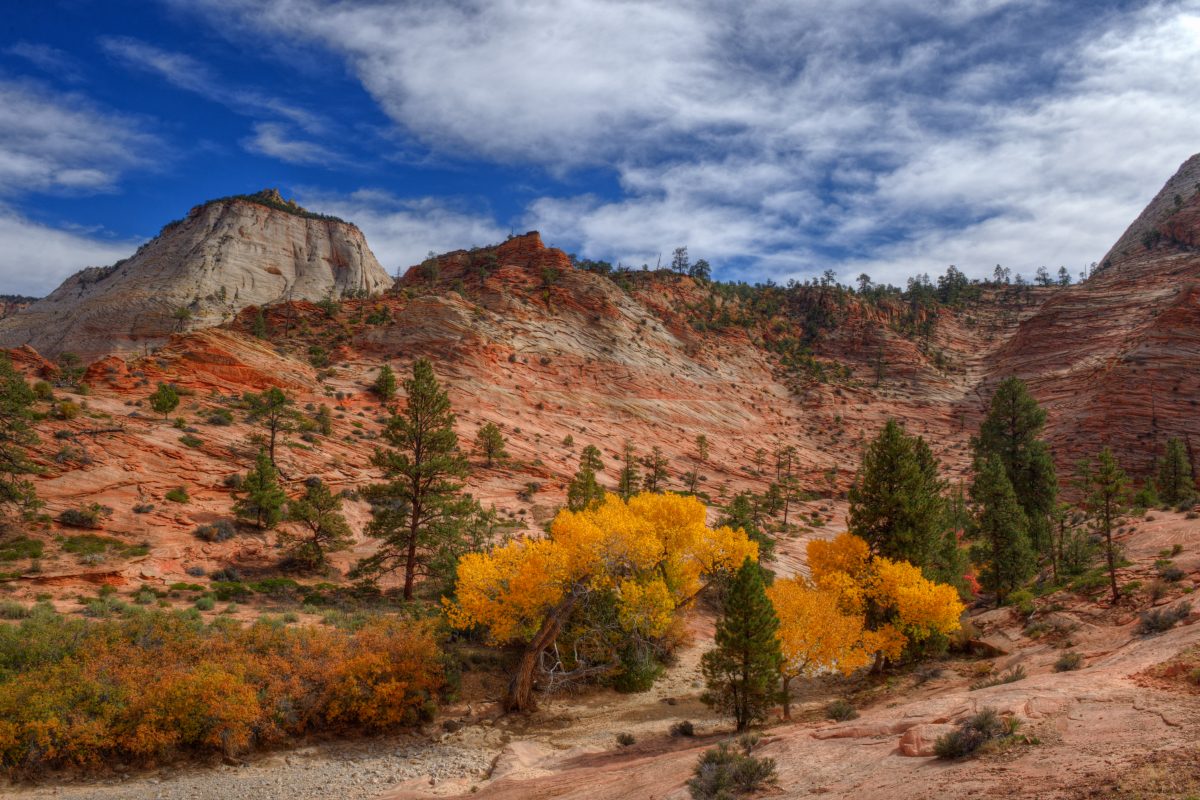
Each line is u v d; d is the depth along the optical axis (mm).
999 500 46469
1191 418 110562
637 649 33562
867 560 34969
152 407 62656
